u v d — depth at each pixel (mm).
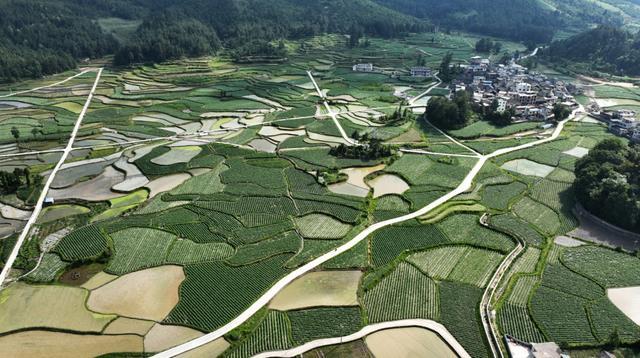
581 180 107312
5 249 89125
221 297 75562
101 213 103562
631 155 115375
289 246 89875
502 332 68188
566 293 76625
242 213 102812
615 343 65750
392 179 122312
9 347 65875
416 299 75562
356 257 86125
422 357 64875
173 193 112688
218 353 65188
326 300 75312
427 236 93750
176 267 83562
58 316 71375
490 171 125312
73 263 83062
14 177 113875
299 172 125125
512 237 93250
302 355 64750
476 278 80938
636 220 93625
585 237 94312
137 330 68875
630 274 81875
